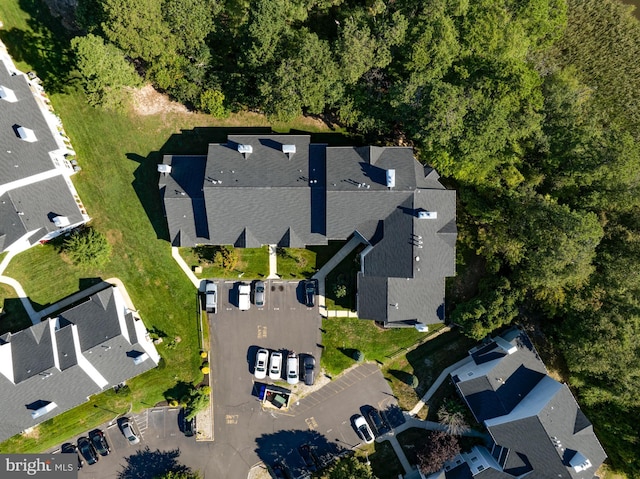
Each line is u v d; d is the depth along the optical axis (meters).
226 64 50.56
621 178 44.97
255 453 52.84
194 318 52.91
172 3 42.56
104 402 52.03
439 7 43.19
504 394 48.50
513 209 47.28
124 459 52.44
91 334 48.34
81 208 51.62
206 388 52.00
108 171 52.28
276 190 46.38
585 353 45.50
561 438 45.88
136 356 49.00
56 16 51.16
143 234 52.50
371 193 45.75
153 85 51.97
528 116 44.31
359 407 53.25
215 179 46.34
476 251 50.44
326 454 52.81
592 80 54.62
